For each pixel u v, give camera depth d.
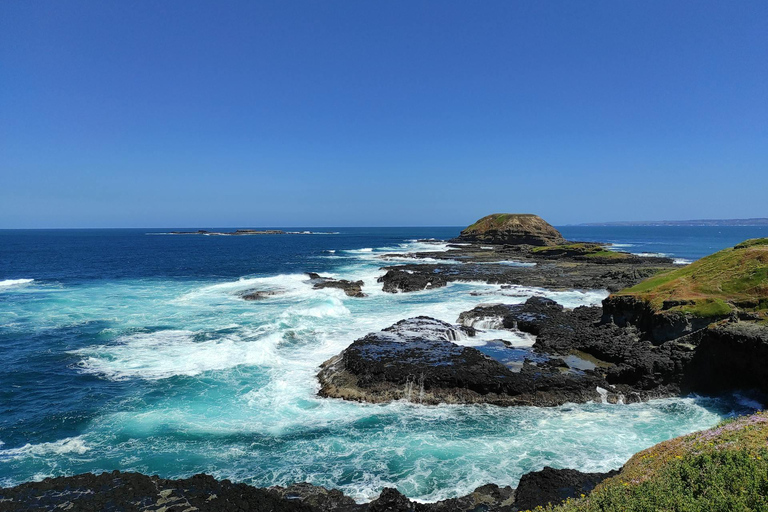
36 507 12.02
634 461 12.93
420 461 16.39
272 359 27.25
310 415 20.19
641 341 27.80
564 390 21.84
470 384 21.83
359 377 22.83
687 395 22.69
